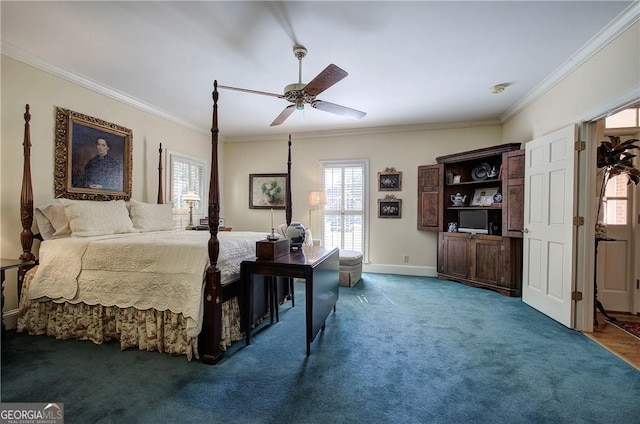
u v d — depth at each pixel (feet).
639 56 6.89
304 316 10.31
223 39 8.19
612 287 10.93
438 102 12.98
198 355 7.22
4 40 8.28
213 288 7.13
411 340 8.38
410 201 16.72
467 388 6.12
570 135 9.17
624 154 9.62
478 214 14.11
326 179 18.15
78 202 9.53
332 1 6.62
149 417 5.20
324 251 9.69
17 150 8.91
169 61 9.46
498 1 6.61
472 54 8.94
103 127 11.50
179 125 15.71
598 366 7.00
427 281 15.21
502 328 9.24
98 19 7.33
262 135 19.06
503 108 13.75
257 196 19.26
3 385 6.08
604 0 6.55
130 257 7.71
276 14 7.09
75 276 7.98
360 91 11.80
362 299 12.20
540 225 10.66
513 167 12.30
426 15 7.10
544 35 7.93
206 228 14.79
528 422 5.15
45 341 8.08
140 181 13.34
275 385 6.19
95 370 6.68
